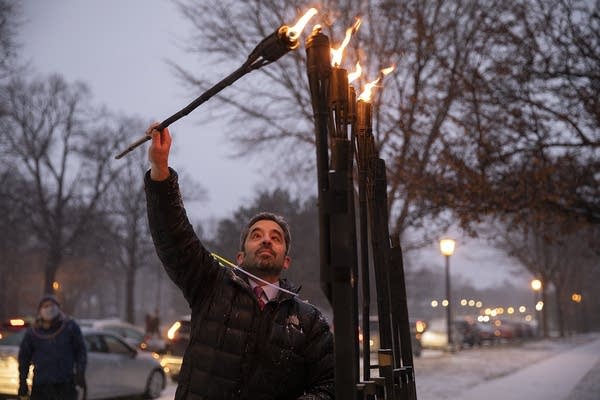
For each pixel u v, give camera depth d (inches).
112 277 2790.4
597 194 420.8
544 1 408.5
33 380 271.4
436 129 439.8
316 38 78.9
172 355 573.9
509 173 412.8
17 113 1411.2
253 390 105.0
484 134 420.5
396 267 117.6
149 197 99.3
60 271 1930.4
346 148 78.0
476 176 404.8
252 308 107.7
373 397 100.9
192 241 105.2
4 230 1659.7
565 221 427.2
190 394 105.2
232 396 104.3
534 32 410.9
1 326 455.5
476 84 425.4
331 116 80.0
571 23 406.6
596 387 530.0
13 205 1509.6
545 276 1937.7
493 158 406.6
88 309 3171.8
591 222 419.8
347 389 73.9
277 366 106.4
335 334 74.7
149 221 101.7
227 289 108.8
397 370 107.1
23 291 2187.5
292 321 109.4
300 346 108.8
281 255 114.3
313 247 981.2
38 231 1481.3
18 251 1878.7
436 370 686.5
